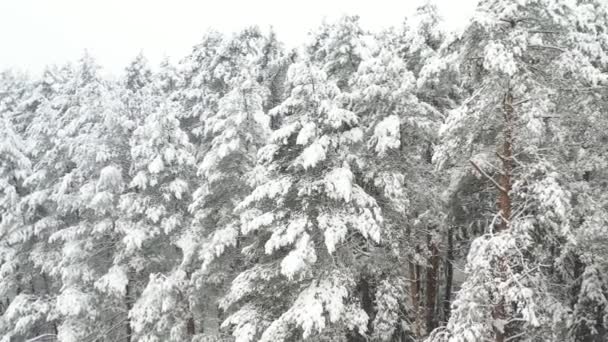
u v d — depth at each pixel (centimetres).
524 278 1057
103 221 1983
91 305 1998
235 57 2473
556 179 1077
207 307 1845
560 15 1059
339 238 1207
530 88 1067
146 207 1850
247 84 1664
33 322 2242
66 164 2467
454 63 1138
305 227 1292
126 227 1858
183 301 1812
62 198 2217
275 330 1224
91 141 2075
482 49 1086
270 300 1439
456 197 1411
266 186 1286
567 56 1040
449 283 2039
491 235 1046
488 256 1005
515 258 1045
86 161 2103
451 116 1106
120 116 2167
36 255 2395
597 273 1356
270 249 1238
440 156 1162
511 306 1099
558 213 945
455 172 1353
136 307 1736
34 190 2648
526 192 1093
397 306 1445
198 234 1755
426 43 1812
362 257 1559
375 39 2136
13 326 2455
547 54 1117
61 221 2448
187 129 2694
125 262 1973
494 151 1176
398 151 1508
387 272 1540
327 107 1241
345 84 1788
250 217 1462
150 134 1853
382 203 1526
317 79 1284
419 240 1581
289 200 1396
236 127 1620
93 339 2056
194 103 2669
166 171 1862
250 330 1303
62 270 2012
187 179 1967
